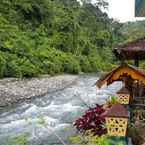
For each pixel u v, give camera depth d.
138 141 4.39
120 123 3.58
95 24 75.00
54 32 51.97
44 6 51.22
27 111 16.81
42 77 34.78
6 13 46.31
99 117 5.23
